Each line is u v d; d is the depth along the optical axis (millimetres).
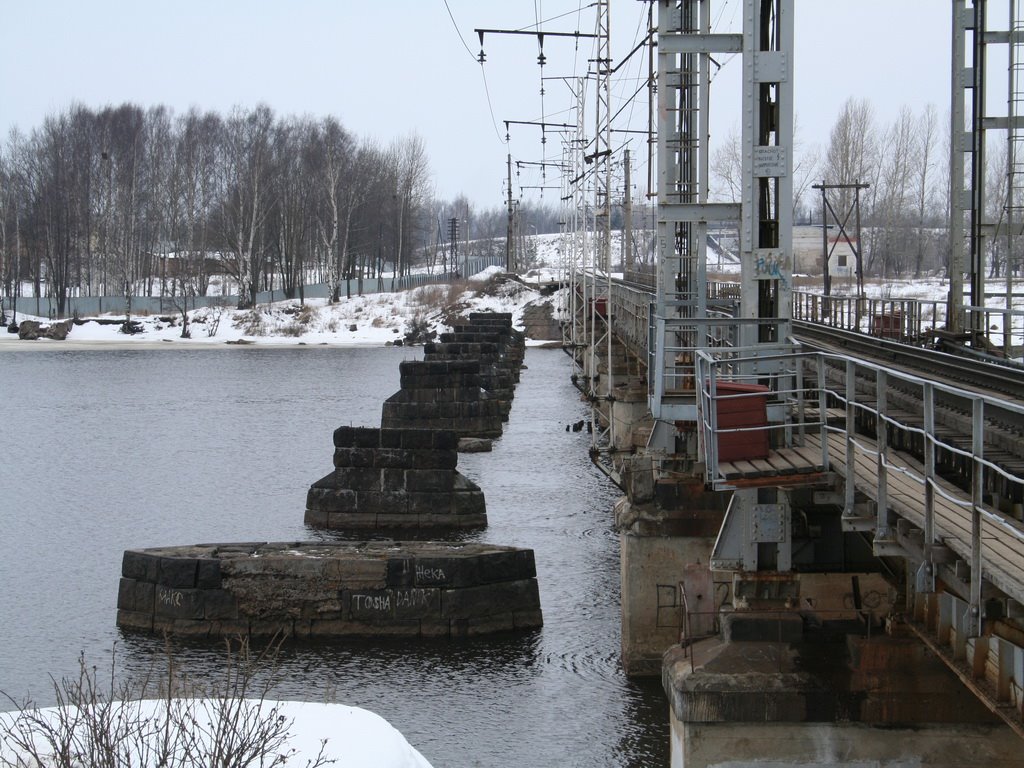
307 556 25625
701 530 22609
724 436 15125
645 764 19266
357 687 22625
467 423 58031
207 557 25719
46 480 44250
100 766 11859
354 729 14695
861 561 16547
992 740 14969
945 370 25734
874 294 83375
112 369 87875
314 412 63812
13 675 23125
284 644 25000
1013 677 11367
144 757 12344
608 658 24016
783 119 16469
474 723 20953
